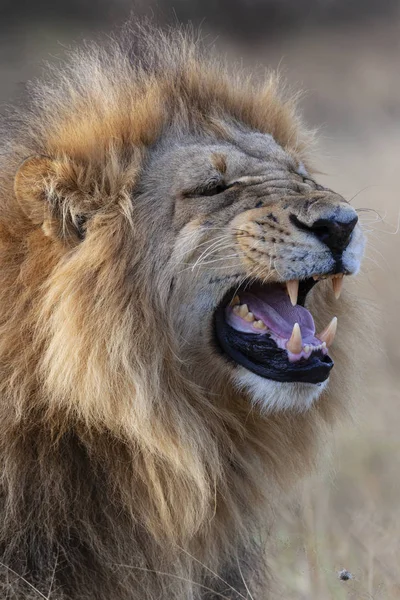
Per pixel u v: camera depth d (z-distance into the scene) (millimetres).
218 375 9250
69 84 9719
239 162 9398
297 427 9570
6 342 8531
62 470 8469
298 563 11375
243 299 9438
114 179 8969
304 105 40531
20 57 40281
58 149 9125
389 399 15352
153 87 9672
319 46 47094
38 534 8414
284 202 8945
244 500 9367
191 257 9016
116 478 8609
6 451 8352
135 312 8797
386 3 51062
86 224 8867
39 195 8672
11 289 8672
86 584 8500
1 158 9383
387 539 11539
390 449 14578
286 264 8805
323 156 11719
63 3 45062
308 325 9328
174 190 9164
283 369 8961
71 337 8414
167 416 8789
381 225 22750
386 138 35594
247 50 46812
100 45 10203
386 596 10516
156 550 8766
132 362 8672
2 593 8062
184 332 9086
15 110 9914
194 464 8750
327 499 12508
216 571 9180
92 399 8445
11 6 44281
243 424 9312
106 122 9289
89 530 8500
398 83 43031
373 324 10500
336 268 8898
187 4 48312
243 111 10305
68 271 8539
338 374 9867
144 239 8969
